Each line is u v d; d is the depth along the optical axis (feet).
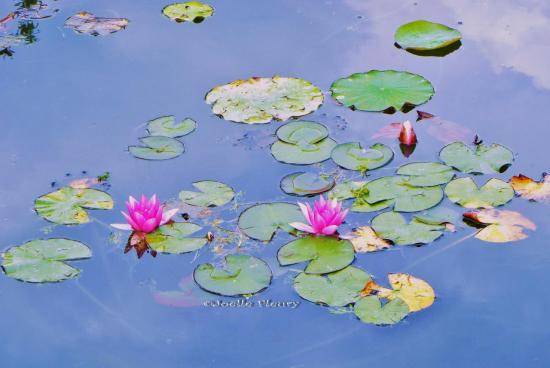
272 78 16.25
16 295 11.57
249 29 18.43
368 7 19.34
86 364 10.51
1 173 14.02
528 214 12.75
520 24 18.33
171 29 18.45
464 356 10.44
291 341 10.69
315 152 14.14
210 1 19.76
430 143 14.48
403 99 15.66
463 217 12.66
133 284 11.69
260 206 12.82
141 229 12.48
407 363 10.34
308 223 12.50
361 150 14.11
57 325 11.12
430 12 19.01
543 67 16.74
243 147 14.43
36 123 15.33
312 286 11.44
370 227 12.47
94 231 12.65
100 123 15.31
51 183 13.76
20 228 12.75
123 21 18.74
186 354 10.59
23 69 16.96
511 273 11.74
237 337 10.78
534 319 11.01
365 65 16.96
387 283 11.52
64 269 11.95
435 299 11.27
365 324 10.89
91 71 16.92
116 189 13.56
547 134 14.78
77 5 19.66
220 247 12.16
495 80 16.37
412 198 12.96
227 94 15.83
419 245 12.14
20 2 19.79
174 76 16.74
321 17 18.93
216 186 13.41
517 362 10.36
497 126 14.99
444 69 16.76
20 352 10.72
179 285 11.61
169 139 14.70
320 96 15.72
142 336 10.88
